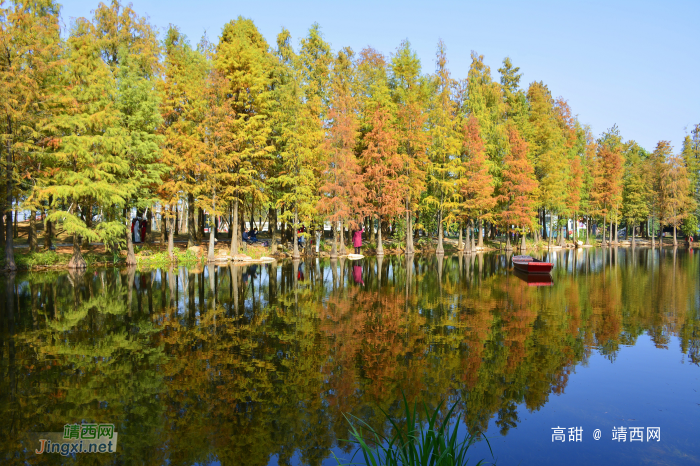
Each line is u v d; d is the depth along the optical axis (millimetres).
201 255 33312
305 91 36844
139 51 28484
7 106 22828
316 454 6055
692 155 71188
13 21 23703
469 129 40688
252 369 9500
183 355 10430
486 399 7992
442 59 39625
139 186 28891
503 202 46312
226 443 6387
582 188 59750
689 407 7746
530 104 55031
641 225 83062
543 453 6145
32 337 11977
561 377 9117
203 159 30281
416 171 37656
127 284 21500
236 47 31609
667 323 13922
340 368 9570
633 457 6004
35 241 29297
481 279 24469
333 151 33344
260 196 32219
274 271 27516
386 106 37906
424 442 4207
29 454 6090
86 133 26156
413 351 10812
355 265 31656
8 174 24453
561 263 35969
